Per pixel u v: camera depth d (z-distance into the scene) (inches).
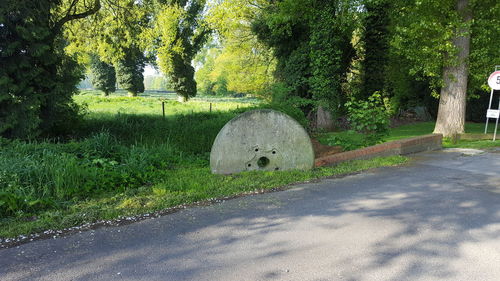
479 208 199.5
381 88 852.6
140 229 168.7
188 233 163.8
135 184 245.4
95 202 209.0
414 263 133.9
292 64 753.6
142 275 124.6
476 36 557.6
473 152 408.5
